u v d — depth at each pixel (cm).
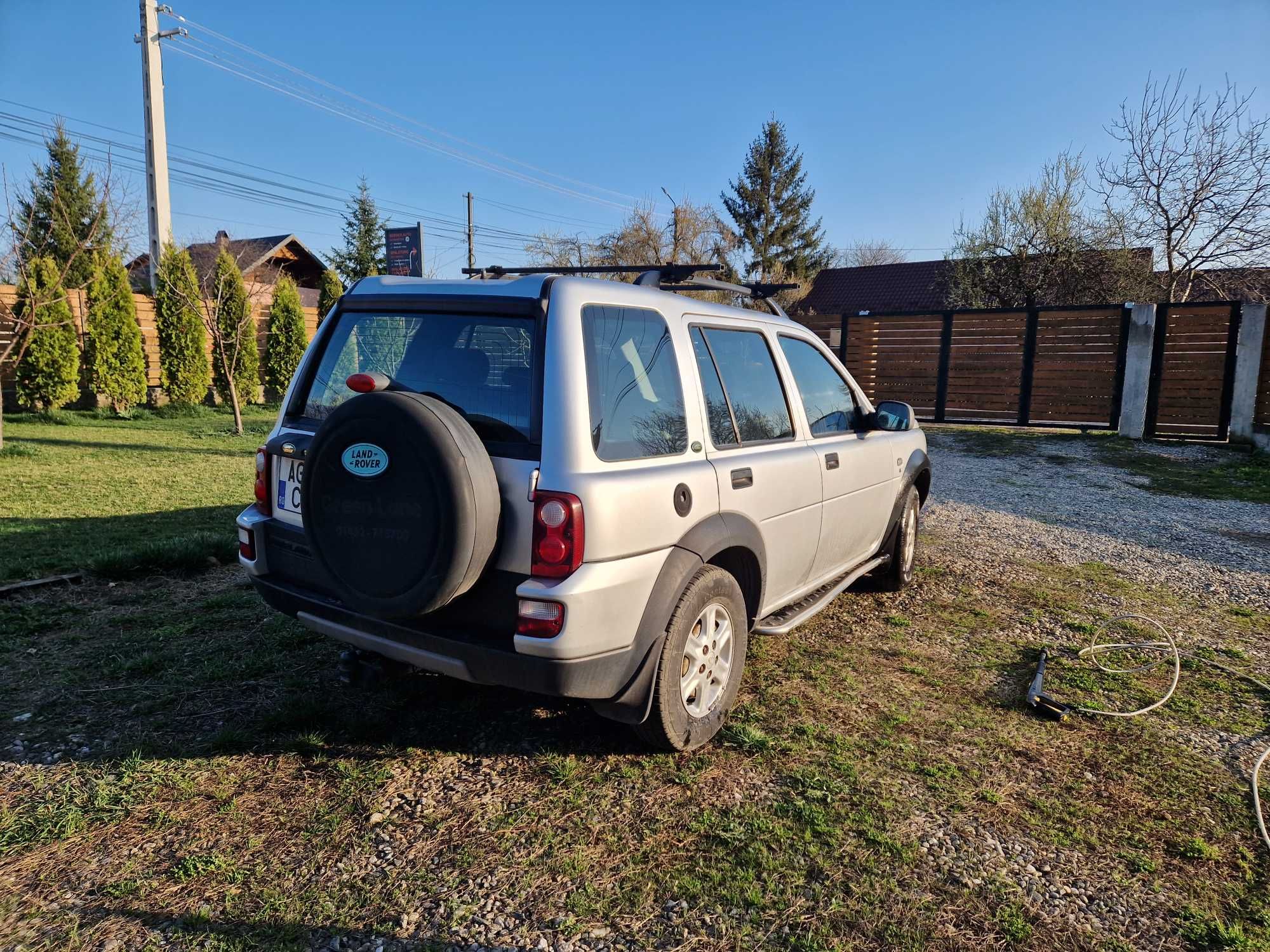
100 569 509
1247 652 454
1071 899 243
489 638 266
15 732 318
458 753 316
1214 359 1329
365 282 331
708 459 322
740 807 284
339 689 366
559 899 235
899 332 1666
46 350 1441
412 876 243
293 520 320
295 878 240
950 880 249
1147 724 360
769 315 423
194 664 388
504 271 394
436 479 246
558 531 254
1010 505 902
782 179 4575
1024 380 1527
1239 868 260
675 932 224
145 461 999
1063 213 2292
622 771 306
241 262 2870
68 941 212
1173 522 817
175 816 269
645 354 305
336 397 322
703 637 316
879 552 527
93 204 2361
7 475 864
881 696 383
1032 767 319
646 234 3666
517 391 271
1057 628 488
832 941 221
